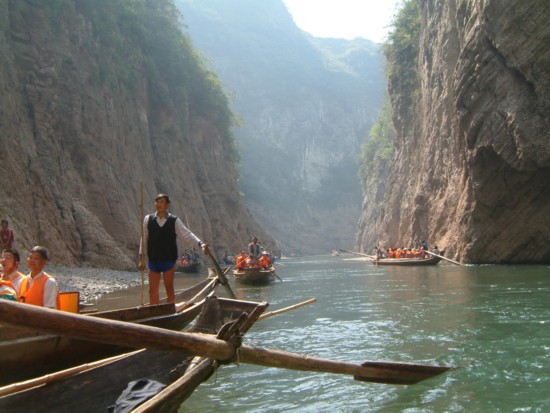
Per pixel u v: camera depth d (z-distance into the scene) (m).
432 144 36.88
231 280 24.20
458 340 8.18
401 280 20.28
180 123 49.53
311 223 122.44
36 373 4.92
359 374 5.74
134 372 4.82
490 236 27.14
